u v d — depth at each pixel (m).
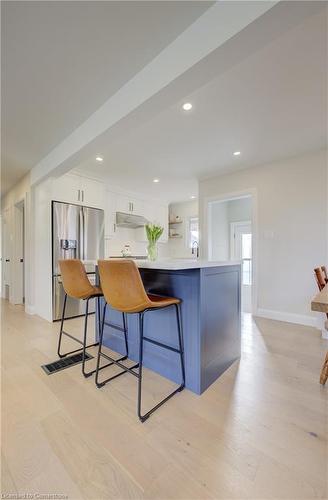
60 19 1.30
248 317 3.56
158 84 1.54
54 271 3.35
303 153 3.19
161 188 4.87
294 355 2.24
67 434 1.27
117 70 1.66
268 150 3.09
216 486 0.99
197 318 1.66
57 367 2.00
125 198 4.88
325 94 1.97
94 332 2.88
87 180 3.94
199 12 1.27
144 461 1.10
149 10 1.25
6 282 5.24
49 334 2.81
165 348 1.82
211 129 2.54
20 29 1.35
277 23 1.09
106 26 1.34
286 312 3.37
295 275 3.30
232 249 5.93
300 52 1.54
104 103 2.03
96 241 3.95
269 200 3.53
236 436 1.26
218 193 4.11
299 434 1.27
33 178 3.59
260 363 2.09
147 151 3.09
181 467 1.08
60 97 1.95
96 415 1.42
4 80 1.75
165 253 6.48
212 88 1.88
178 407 1.50
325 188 3.08
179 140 2.80
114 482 1.01
